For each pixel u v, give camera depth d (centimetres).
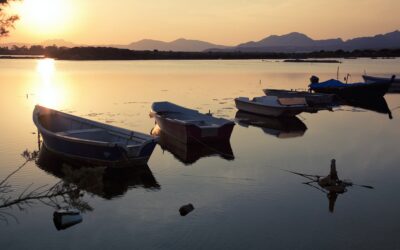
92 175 605
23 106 3020
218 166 1562
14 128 2214
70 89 4172
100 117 2536
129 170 1485
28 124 2328
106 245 966
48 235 1010
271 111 2628
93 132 1656
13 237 999
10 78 5522
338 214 1123
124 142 1599
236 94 3794
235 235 1009
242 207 1171
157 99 3397
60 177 1413
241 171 1498
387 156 1708
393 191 1288
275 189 1309
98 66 9281
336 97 3581
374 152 1775
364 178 1416
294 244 970
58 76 5941
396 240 984
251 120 2562
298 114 2777
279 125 2412
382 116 2770
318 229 1040
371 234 1013
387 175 1448
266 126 2378
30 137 2003
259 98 2805
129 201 1216
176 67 9031
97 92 3897
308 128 2330
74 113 2678
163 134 2072
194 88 4306
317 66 9550
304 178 1414
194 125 1816
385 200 1216
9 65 9394
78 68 8269
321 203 1195
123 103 3155
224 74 6562
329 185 1311
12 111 2792
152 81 5147
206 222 1080
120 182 1382
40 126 1748
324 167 1549
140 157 1473
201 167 1549
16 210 1128
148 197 1248
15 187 1307
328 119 2647
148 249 949
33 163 1561
